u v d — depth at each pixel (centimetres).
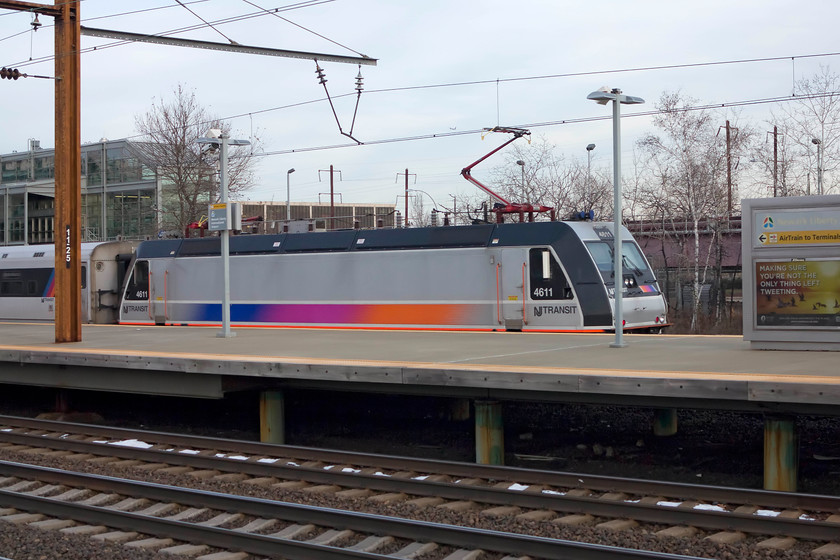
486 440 1251
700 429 1462
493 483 1107
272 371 1341
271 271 2367
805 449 1313
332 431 1583
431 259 2098
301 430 1600
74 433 1544
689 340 1633
